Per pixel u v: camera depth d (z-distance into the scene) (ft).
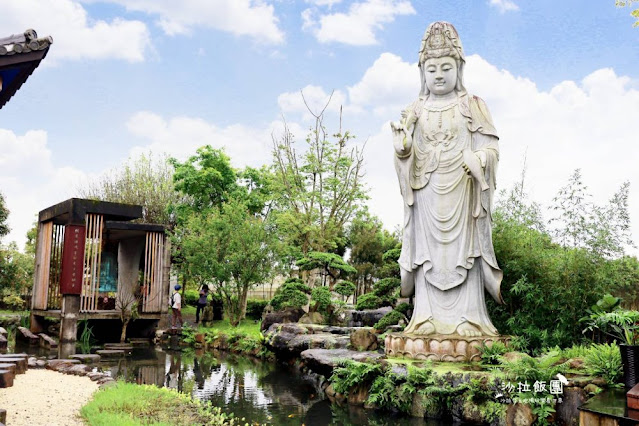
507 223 41.91
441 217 38.06
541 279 38.34
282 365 50.98
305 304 59.16
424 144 39.50
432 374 31.37
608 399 24.27
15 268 102.32
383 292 48.49
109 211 67.82
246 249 72.13
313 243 80.02
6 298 101.40
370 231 105.50
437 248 38.14
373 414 32.32
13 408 25.27
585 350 31.12
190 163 108.27
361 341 42.29
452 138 38.58
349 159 80.28
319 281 82.84
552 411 26.68
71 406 26.76
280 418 31.09
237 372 46.85
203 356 57.57
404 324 47.14
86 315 67.15
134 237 81.30
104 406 25.94
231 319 72.84
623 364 25.77
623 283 37.73
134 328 76.48
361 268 98.63
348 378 34.76
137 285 75.25
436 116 39.50
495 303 41.68
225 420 29.81
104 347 63.82
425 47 40.34
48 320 78.84
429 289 38.42
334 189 80.07
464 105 38.91
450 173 38.22
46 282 74.38
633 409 22.39
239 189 111.14
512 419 28.09
